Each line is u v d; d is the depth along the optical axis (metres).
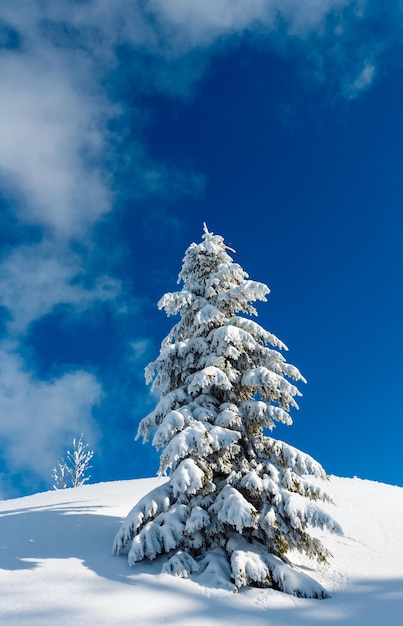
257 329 11.63
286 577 8.77
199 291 13.08
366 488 20.34
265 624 7.24
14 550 9.76
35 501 18.39
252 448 10.95
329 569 10.82
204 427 10.00
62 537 10.98
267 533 9.39
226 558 9.34
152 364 11.96
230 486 10.02
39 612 6.92
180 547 9.68
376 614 7.80
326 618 7.61
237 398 11.55
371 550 12.84
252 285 11.97
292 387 10.91
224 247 13.88
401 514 16.81
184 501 10.31
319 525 9.27
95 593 7.75
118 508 15.05
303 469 10.22
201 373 10.70
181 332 13.13
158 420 11.11
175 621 7.03
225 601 8.02
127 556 9.84
